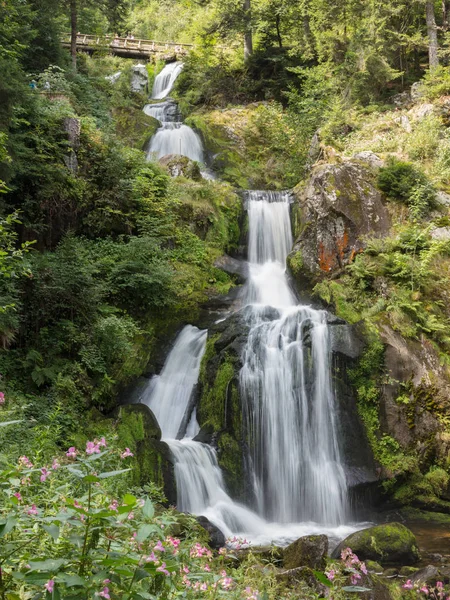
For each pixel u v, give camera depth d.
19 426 8.81
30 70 21.83
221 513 10.62
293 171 22.75
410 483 12.25
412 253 15.31
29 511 2.71
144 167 17.39
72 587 2.29
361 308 14.64
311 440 12.30
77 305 12.59
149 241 14.78
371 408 12.68
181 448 11.05
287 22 30.67
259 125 25.72
